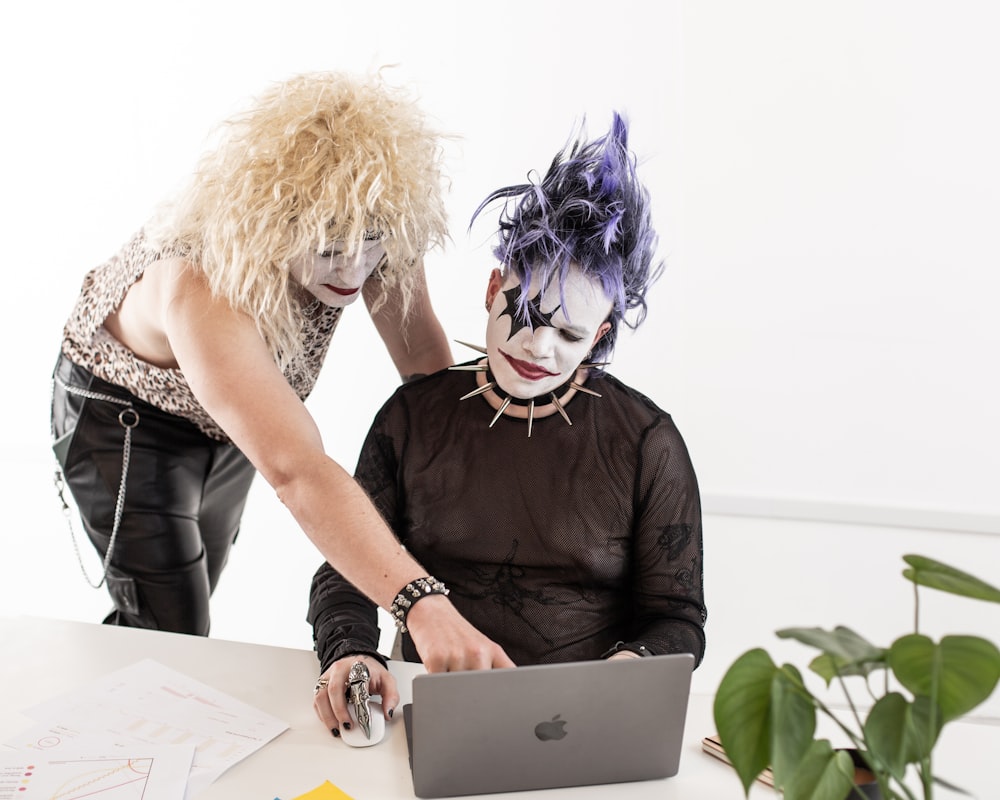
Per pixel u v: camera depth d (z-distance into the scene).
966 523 2.88
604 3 2.86
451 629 1.17
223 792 1.13
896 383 2.87
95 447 1.87
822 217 2.83
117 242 3.30
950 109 2.71
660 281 2.94
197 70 3.13
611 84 2.89
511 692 1.08
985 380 2.81
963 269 2.78
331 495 1.27
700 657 1.45
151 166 3.23
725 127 2.85
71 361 1.88
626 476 1.52
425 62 2.99
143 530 1.88
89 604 3.00
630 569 1.55
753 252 2.89
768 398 2.95
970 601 2.77
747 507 3.00
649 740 1.15
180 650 1.47
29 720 1.26
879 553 2.88
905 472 2.90
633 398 1.57
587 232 1.46
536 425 1.55
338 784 1.16
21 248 3.36
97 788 1.13
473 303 3.08
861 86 2.75
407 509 1.59
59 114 3.24
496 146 2.99
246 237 1.35
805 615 2.73
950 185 2.75
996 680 0.75
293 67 3.08
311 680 1.40
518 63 2.94
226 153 1.41
